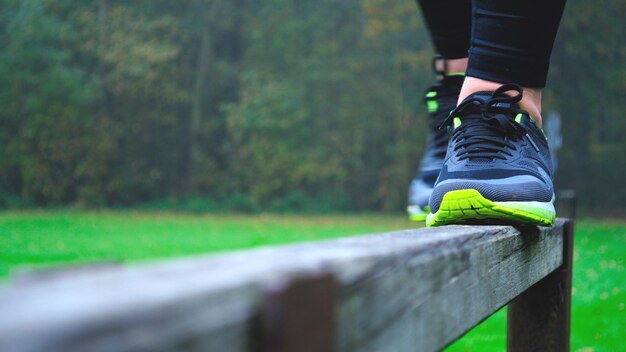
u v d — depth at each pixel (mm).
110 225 13672
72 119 20531
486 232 1021
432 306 721
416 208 1953
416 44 22719
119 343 307
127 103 22125
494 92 1461
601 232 12883
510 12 1472
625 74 21266
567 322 1798
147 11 22609
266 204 22375
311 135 22625
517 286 1218
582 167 22156
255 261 489
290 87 22266
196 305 355
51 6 21672
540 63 1508
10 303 312
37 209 20094
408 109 22141
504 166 1380
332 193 22453
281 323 409
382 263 599
